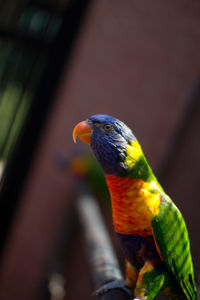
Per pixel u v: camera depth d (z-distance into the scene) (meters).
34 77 5.05
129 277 2.48
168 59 5.30
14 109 4.99
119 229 2.27
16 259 5.75
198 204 5.89
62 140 5.39
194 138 5.66
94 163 5.20
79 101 5.35
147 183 2.20
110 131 2.21
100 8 5.07
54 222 5.62
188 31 5.18
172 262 2.23
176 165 5.80
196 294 2.48
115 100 5.43
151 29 5.22
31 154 5.35
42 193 5.55
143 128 5.52
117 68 5.33
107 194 5.18
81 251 5.74
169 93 5.39
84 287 5.83
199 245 5.91
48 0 4.78
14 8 4.66
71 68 5.20
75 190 5.32
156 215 2.14
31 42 4.85
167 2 5.14
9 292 5.83
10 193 5.42
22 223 5.63
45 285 5.57
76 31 5.01
